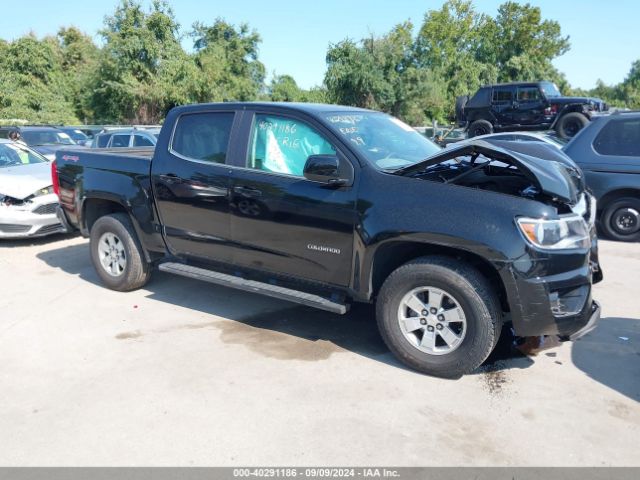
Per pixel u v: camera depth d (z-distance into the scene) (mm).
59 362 4156
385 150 4434
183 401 3592
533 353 4273
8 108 33594
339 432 3242
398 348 3977
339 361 4168
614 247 7703
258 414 3434
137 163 5359
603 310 5176
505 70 51000
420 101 37031
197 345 4457
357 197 4016
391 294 3924
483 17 51000
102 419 3389
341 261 4152
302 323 4941
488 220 3586
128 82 30531
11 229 7609
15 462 2988
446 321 3793
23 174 8031
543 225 3535
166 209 5125
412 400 3596
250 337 4625
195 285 6027
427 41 40812
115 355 4270
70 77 39000
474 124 17719
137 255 5551
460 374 3826
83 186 5730
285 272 4508
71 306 5359
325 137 4273
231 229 4699
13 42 36625
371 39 36906
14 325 4879
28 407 3533
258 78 44969
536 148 4750
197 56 35125
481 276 3674
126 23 30969
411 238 3770
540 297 3555
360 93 36656
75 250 7672
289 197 4309
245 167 4621
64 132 14688
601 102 16109
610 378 3879
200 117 4992
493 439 3170
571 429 3264
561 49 52469
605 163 7871
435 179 4129
